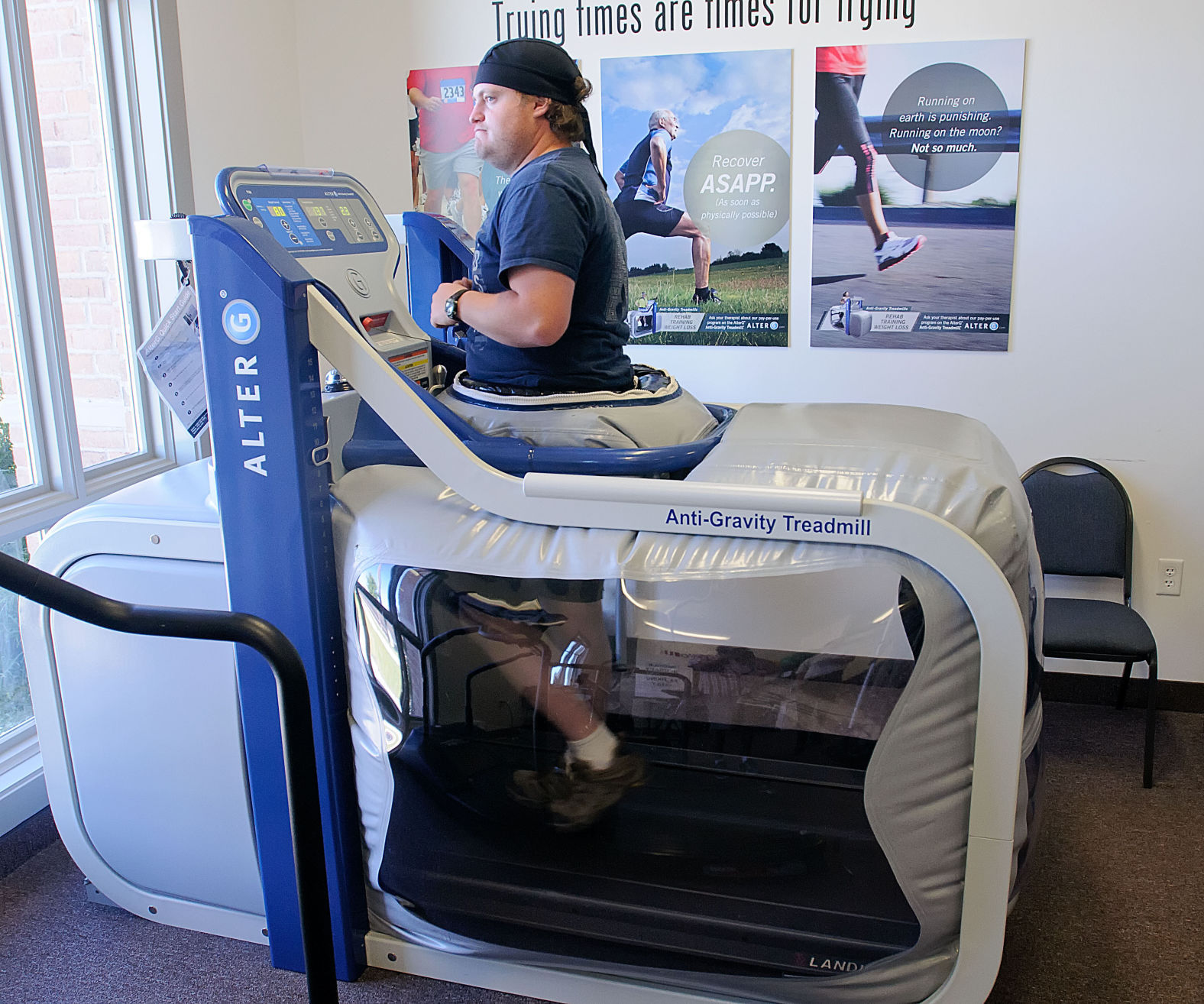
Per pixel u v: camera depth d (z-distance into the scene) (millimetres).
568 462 1717
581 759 1698
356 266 2027
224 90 2980
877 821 1562
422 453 1661
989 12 2734
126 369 2928
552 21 3043
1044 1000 1843
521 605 1651
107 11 2707
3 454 2555
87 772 1999
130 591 1887
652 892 1700
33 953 2004
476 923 1798
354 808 1854
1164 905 2109
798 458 1616
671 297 3141
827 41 2852
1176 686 3002
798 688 1576
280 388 1614
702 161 3012
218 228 1586
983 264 2881
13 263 2469
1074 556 2891
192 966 1960
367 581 1702
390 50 3207
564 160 1773
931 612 1469
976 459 1619
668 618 1601
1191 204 2715
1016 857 1617
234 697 1831
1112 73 2691
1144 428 2871
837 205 2943
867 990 1654
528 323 1720
